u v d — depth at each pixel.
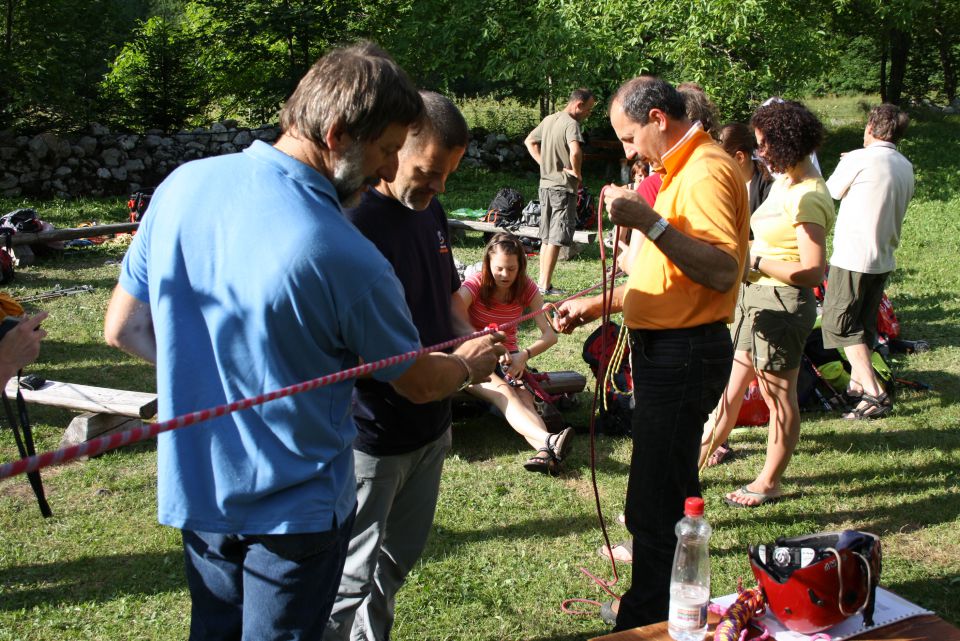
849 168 5.39
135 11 25.95
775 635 2.44
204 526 1.96
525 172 18.27
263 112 18.94
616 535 4.09
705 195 2.67
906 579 3.65
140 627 3.35
